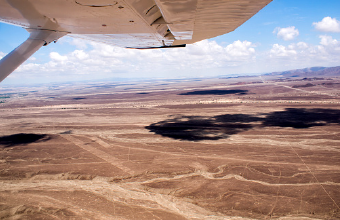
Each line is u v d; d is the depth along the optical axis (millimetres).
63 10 1915
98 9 1898
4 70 2232
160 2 1396
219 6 1440
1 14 2043
